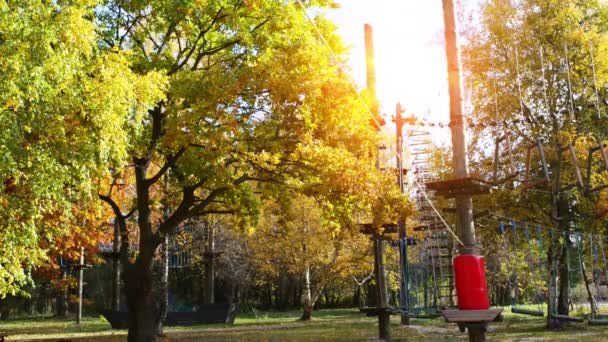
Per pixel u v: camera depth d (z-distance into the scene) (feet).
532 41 78.33
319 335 74.49
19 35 31.91
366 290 181.57
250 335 77.66
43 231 46.39
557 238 73.26
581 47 77.00
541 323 85.46
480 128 80.12
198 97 46.03
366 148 50.75
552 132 76.48
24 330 97.45
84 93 36.22
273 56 49.78
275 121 48.26
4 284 34.32
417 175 60.29
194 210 60.39
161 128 54.19
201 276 155.63
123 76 37.50
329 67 48.98
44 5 34.27
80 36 34.71
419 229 55.52
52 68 32.96
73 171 35.68
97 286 153.99
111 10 55.26
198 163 50.52
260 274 144.56
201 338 74.43
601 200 72.49
